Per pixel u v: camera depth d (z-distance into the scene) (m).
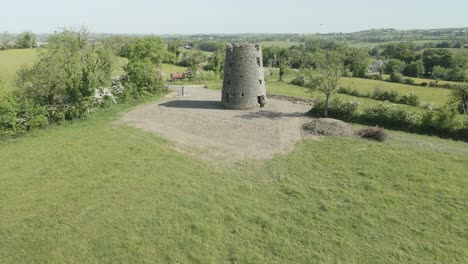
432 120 35.88
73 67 45.59
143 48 80.56
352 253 17.88
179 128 38.19
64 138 34.16
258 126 38.78
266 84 80.56
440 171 26.53
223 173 26.67
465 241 18.72
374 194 23.50
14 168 27.16
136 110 45.91
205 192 23.67
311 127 36.88
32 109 36.47
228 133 36.44
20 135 34.75
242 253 17.72
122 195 23.11
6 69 74.56
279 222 20.36
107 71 52.69
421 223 20.31
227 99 48.00
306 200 22.80
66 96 41.84
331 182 25.25
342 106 42.03
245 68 46.53
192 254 17.58
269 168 27.61
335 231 19.62
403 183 24.86
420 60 119.31
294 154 30.38
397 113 38.16
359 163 28.30
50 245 18.09
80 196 22.95
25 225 19.78
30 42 127.81
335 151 30.89
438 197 22.98
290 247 18.27
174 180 25.33
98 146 32.00
